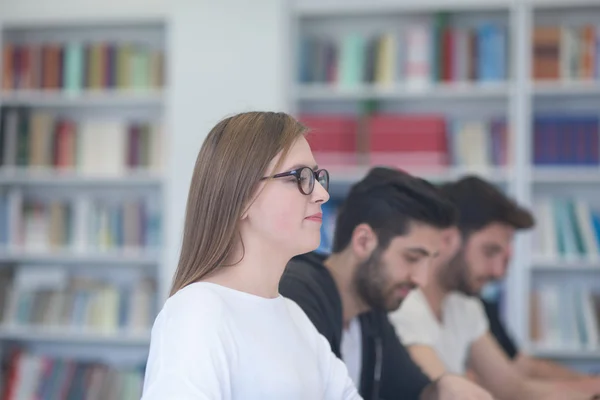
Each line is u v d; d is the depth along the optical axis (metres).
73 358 5.26
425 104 5.07
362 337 1.83
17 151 5.12
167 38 5.31
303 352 1.30
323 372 1.40
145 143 5.05
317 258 1.84
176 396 1.09
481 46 4.75
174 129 4.94
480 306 2.64
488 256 2.29
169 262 4.92
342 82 4.88
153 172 5.04
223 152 1.25
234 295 1.24
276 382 1.21
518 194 4.66
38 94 5.14
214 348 1.15
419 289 2.13
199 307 1.18
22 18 5.15
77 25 5.31
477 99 5.01
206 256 1.26
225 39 4.91
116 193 5.34
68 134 5.11
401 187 1.78
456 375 1.95
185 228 1.30
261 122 1.27
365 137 4.75
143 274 5.32
